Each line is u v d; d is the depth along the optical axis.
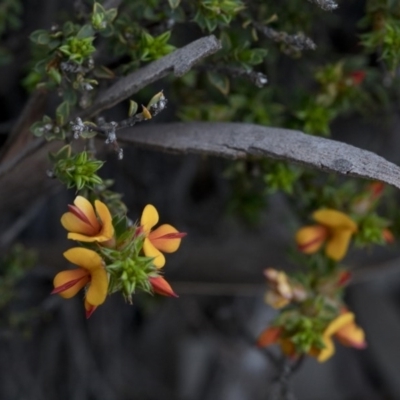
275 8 0.39
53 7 0.45
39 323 0.51
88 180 0.33
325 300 0.39
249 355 0.55
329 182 0.40
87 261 0.32
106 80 0.35
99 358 0.53
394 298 0.61
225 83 0.36
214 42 0.33
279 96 0.43
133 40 0.36
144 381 0.57
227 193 0.49
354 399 0.60
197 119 0.40
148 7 0.36
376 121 0.45
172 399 0.56
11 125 0.45
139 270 0.32
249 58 0.36
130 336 0.57
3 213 0.38
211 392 0.56
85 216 0.32
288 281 0.39
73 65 0.34
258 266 0.45
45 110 0.36
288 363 0.41
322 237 0.38
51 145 0.36
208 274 0.45
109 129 0.32
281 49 0.37
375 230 0.39
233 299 0.53
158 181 0.49
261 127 0.34
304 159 0.33
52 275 0.46
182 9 0.36
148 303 0.51
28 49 0.46
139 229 0.32
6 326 0.45
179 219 0.50
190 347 0.57
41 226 0.49
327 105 0.40
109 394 0.53
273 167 0.40
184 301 0.53
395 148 0.50
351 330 0.39
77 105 0.35
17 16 0.45
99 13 0.34
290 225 0.44
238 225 0.49
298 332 0.38
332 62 0.42
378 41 0.37
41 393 0.51
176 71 0.33
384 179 0.32
